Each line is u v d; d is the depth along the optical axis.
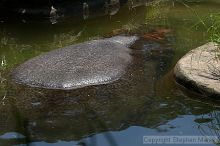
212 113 4.54
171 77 5.21
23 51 6.35
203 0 8.40
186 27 6.99
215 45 5.52
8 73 5.47
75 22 7.59
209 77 4.89
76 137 4.16
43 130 4.30
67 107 4.68
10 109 4.68
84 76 5.18
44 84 5.09
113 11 8.15
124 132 4.21
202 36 6.55
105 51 5.70
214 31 5.89
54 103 4.76
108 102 4.76
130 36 6.50
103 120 4.44
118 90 4.98
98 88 5.02
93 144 4.03
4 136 4.22
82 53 5.62
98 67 5.34
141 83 5.13
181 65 5.15
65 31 7.16
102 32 7.01
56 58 5.54
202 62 5.20
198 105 4.68
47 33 7.08
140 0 8.55
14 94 4.96
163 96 4.86
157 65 5.56
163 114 4.52
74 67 5.33
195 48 5.73
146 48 6.07
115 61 5.50
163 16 7.65
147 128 4.27
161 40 6.39
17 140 4.15
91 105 4.71
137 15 7.85
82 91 4.96
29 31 7.17
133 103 4.73
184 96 4.84
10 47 6.51
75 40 6.71
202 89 4.77
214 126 4.30
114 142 4.05
